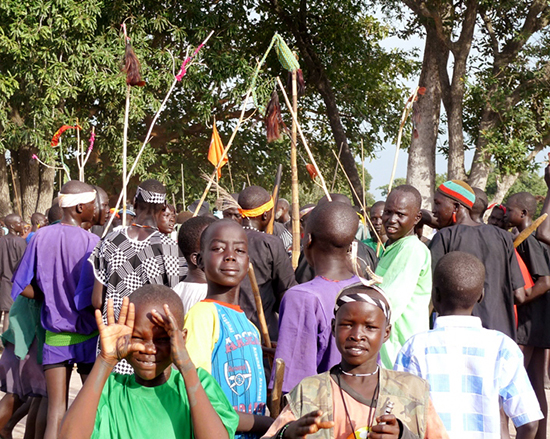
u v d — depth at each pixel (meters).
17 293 4.62
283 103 20.53
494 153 15.77
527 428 2.91
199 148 20.84
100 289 4.22
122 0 16.70
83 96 17.78
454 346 2.99
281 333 3.09
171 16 17.53
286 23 21.16
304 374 3.03
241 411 2.86
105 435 2.31
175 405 2.36
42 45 15.14
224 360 2.88
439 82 17.39
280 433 2.32
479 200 5.98
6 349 5.04
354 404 2.39
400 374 2.46
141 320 2.24
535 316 5.30
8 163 19.75
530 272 5.32
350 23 21.53
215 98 18.41
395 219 4.00
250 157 19.81
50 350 4.59
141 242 4.22
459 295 3.12
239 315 3.03
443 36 16.75
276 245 4.88
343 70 21.75
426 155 17.25
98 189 5.50
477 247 4.51
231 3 19.80
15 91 16.02
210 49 18.00
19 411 5.31
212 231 3.05
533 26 16.52
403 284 3.69
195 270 3.73
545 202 4.93
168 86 16.83
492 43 17.75
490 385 2.92
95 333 4.66
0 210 17.89
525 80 16.48
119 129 17.72
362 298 2.42
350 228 3.25
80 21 14.87
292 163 4.94
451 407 2.92
